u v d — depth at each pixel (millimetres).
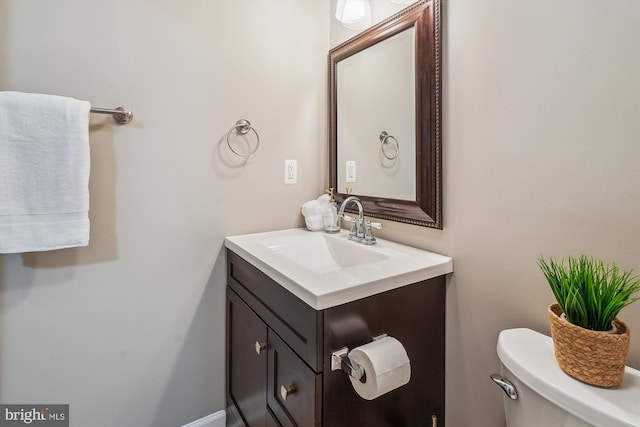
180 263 1281
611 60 706
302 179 1572
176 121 1231
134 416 1224
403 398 976
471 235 1012
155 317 1244
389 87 1264
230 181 1371
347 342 820
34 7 980
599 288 627
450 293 1078
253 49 1390
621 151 701
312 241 1396
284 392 916
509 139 899
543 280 844
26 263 1018
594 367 614
